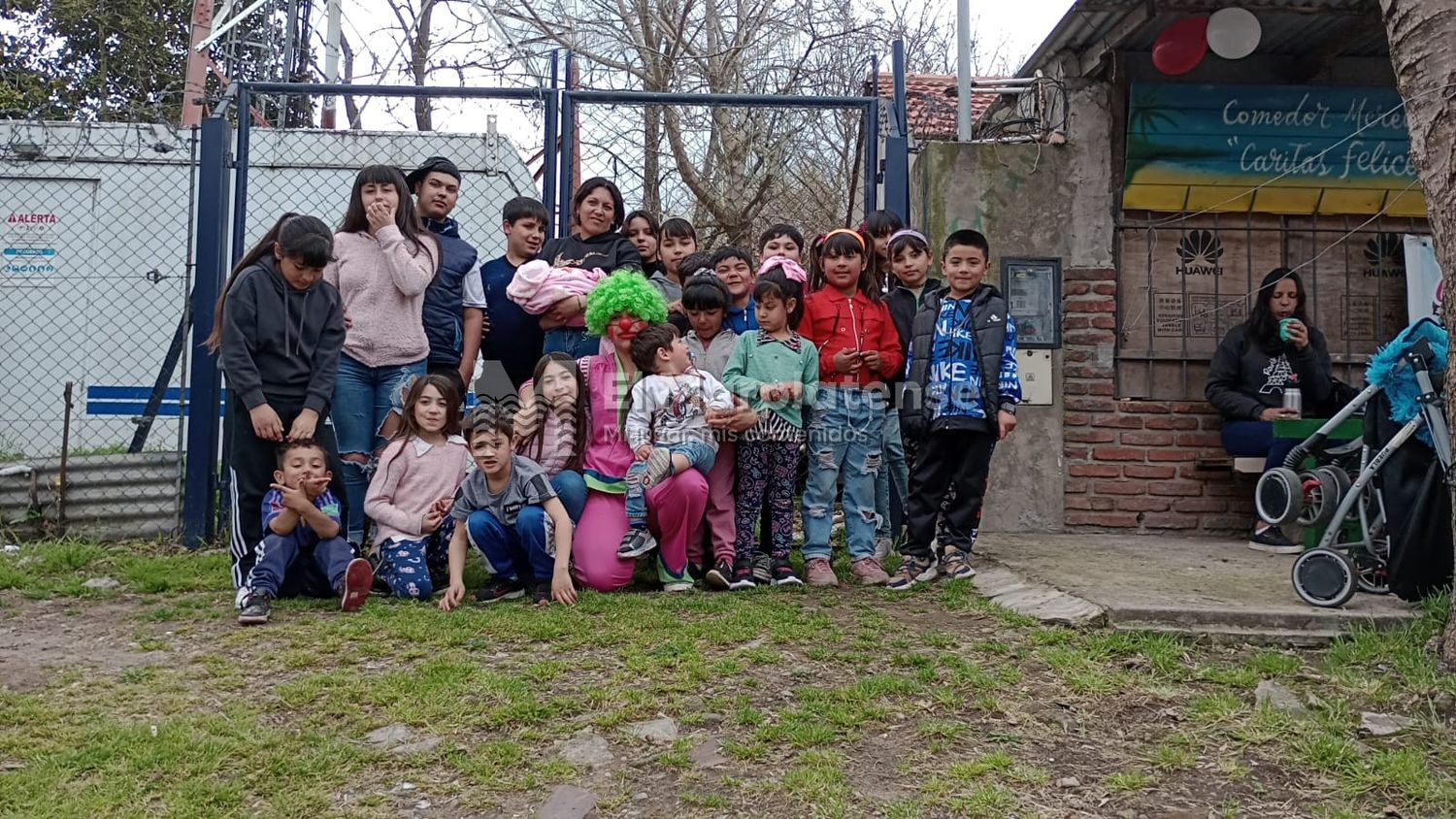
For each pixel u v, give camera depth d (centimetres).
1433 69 332
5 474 537
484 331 516
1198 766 272
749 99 554
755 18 1102
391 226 460
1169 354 627
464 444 445
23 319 775
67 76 1417
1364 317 638
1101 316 623
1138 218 629
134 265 775
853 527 468
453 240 501
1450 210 331
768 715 296
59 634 374
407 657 338
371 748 272
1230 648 364
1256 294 628
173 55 1460
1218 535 615
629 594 423
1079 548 549
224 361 416
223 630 372
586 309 454
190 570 470
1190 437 625
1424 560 378
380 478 429
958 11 648
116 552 514
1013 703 310
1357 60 639
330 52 1060
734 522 454
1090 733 292
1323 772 270
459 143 728
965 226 619
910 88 978
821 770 261
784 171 810
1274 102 621
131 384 773
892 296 521
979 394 457
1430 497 377
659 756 270
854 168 623
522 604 409
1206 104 619
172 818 234
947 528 473
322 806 243
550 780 257
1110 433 623
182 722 283
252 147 727
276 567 401
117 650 351
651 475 414
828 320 473
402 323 470
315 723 286
